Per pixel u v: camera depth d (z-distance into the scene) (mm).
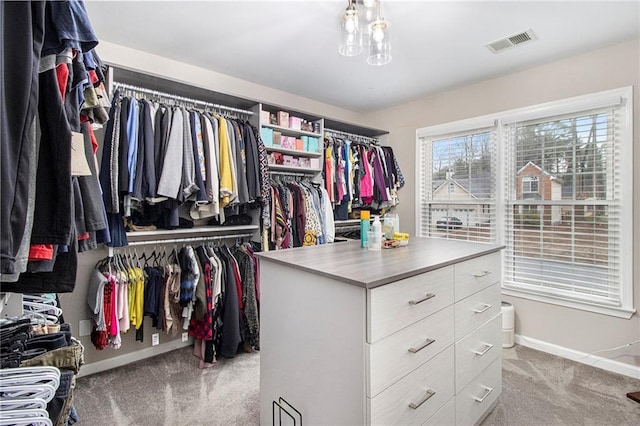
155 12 2037
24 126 681
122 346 2482
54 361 1040
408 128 3875
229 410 1893
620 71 2387
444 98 3504
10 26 664
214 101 2834
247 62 2773
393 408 1188
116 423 1769
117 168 2029
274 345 1534
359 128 3855
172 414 1853
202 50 2557
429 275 1363
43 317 1342
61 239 815
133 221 2330
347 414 1180
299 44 2455
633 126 2336
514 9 1963
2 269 637
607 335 2449
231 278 2527
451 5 1936
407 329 1249
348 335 1171
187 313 2361
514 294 2936
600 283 2504
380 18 1868
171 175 2182
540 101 2795
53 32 801
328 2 1929
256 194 2705
